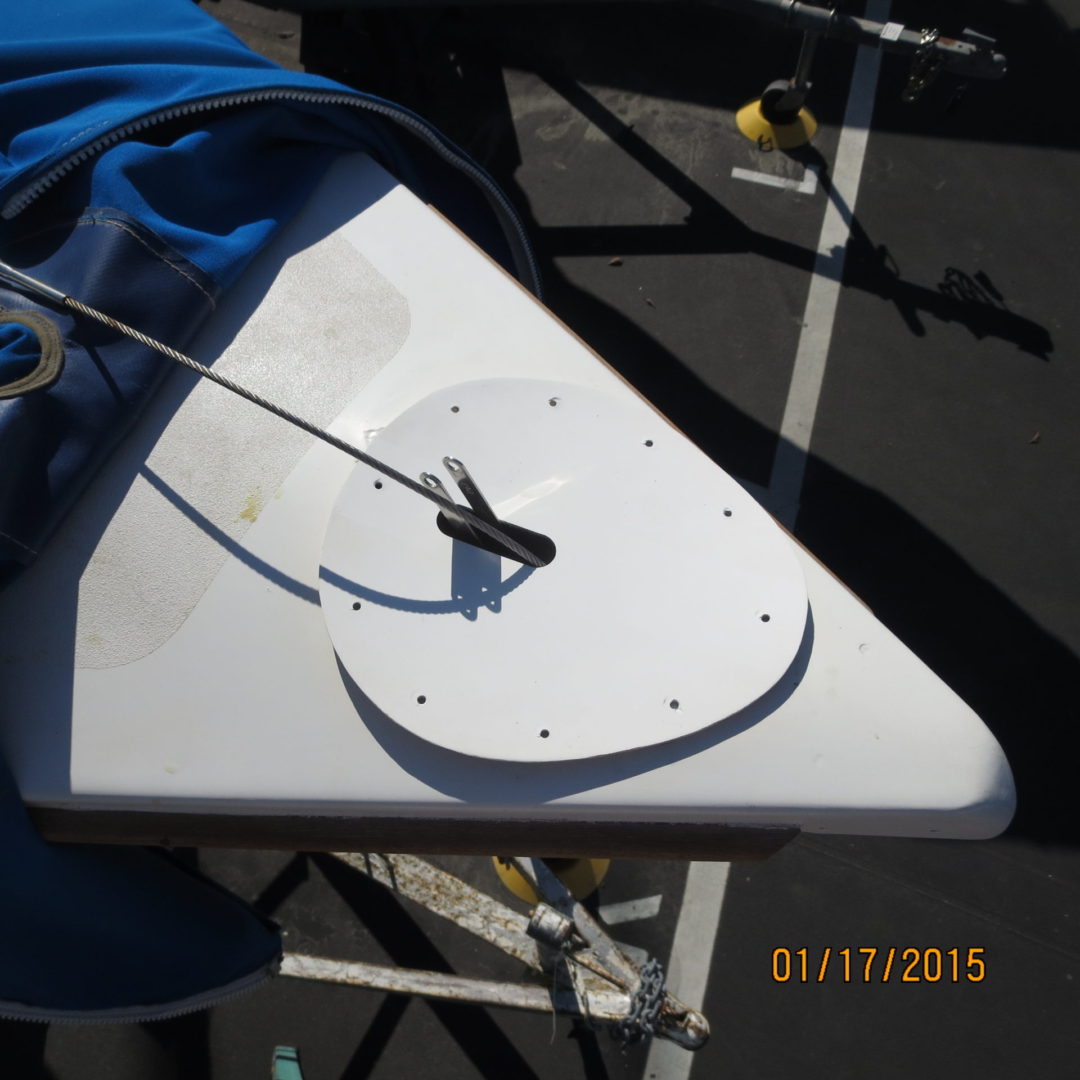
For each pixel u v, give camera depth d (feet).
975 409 11.35
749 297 11.97
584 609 5.41
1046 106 13.11
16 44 6.64
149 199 6.11
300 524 5.87
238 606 5.68
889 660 5.43
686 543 5.57
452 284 6.59
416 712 5.23
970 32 9.69
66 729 5.43
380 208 6.93
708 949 9.16
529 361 6.27
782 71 13.44
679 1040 7.07
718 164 12.80
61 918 5.54
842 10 13.67
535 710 5.22
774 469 11.04
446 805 5.22
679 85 13.37
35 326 5.27
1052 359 11.62
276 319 6.48
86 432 5.74
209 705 5.46
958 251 12.26
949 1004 8.92
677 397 11.40
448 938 9.33
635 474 5.76
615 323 11.82
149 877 5.97
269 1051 8.96
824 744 5.24
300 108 6.89
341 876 9.56
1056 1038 8.80
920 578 10.48
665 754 5.20
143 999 5.91
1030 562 10.57
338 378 6.28
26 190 5.98
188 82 6.47
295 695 5.46
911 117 13.05
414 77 12.77
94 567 5.77
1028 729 9.83
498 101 13.33
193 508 5.92
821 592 5.61
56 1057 8.99
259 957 6.25
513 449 5.86
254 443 6.08
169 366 6.15
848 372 11.55
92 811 5.47
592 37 13.73
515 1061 8.87
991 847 9.43
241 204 6.68
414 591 5.49
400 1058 8.91
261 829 5.59
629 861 9.52
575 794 5.16
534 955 7.73
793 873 9.41
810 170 12.73
